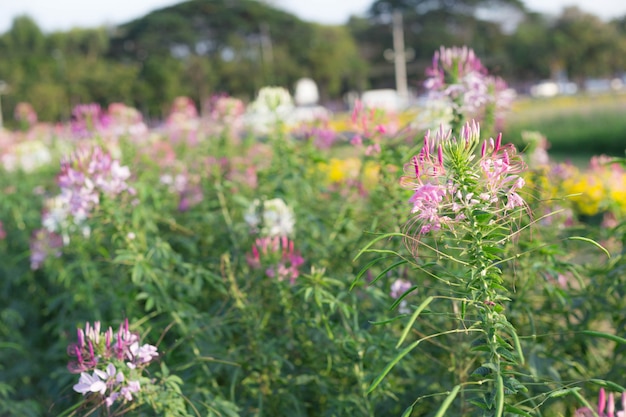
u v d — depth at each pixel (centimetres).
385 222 317
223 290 311
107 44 6831
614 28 6419
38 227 545
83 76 4616
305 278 281
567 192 396
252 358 296
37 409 347
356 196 412
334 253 359
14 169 770
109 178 323
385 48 7338
